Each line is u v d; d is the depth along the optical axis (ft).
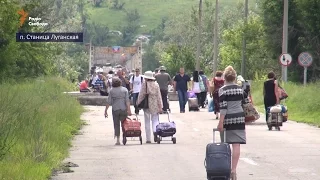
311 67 371.56
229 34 478.59
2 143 109.60
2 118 117.39
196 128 186.09
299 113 234.79
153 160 121.70
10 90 164.96
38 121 136.77
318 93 242.37
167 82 232.73
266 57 431.02
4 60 260.62
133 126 147.84
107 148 141.38
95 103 309.01
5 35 241.76
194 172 107.14
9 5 221.87
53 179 100.68
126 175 104.78
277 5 383.65
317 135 165.89
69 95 249.14
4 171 93.04
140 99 152.35
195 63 556.10
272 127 188.14
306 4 363.76
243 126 95.30
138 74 240.73
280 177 101.65
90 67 600.39
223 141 96.78
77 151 136.05
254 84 350.84
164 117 227.40
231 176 94.22
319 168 110.73
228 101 95.14
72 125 180.45
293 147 139.95
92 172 107.96
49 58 361.10
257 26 433.07
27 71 310.86
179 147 141.69
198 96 283.18
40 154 111.55
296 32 384.27
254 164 115.34
